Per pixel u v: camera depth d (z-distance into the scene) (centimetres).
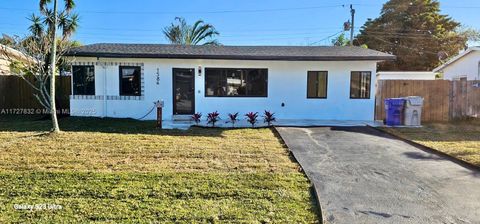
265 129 995
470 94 1262
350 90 1259
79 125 1008
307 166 566
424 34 3475
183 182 464
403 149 727
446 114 1268
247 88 1255
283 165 567
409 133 942
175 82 1235
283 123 1127
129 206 382
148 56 1152
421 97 1184
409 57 3441
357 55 1188
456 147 734
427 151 708
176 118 1207
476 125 1140
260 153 655
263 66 1248
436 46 3434
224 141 777
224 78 1245
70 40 1061
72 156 602
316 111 1268
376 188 463
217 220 351
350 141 812
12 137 768
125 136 812
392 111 1109
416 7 3572
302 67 1255
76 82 1205
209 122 1093
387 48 3550
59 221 343
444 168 571
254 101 1259
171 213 365
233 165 560
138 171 514
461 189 463
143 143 729
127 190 430
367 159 629
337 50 1348
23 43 909
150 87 1225
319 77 1260
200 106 1246
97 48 1237
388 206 399
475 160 615
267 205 392
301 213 372
